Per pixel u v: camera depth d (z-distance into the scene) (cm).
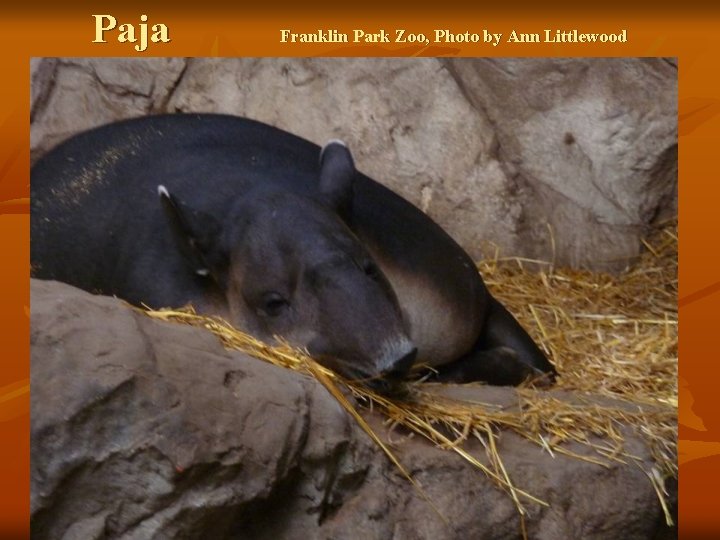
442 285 1123
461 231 1464
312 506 805
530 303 1380
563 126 1474
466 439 902
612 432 962
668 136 1448
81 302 761
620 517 909
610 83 1469
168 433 724
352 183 1056
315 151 1227
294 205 994
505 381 1150
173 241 1009
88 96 1509
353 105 1482
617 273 1452
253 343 884
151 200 1087
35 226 1123
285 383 812
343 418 833
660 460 952
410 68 1491
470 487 865
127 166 1142
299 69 1496
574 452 928
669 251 1448
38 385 710
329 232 966
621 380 1182
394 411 900
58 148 1198
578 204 1468
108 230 1086
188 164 1120
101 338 736
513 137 1489
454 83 1491
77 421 708
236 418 761
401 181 1465
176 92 1526
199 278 1011
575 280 1429
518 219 1464
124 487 720
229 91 1506
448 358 1141
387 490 838
